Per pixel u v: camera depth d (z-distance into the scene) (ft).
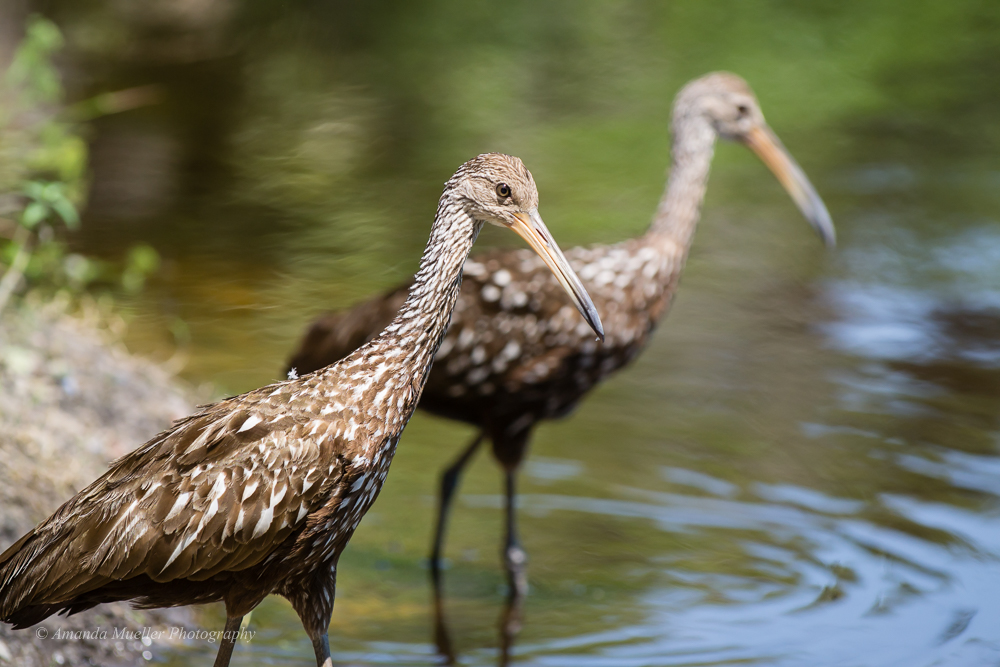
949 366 45.78
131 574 21.03
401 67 95.96
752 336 48.85
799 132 79.36
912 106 85.81
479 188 24.09
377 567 32.73
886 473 37.70
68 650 26.58
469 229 24.26
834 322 50.26
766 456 38.91
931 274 55.57
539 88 90.38
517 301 32.53
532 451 39.47
